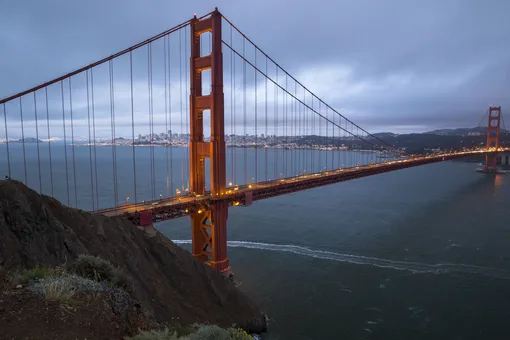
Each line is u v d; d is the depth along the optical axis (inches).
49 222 730.2
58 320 280.2
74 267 448.8
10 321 258.2
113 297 360.8
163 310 849.5
